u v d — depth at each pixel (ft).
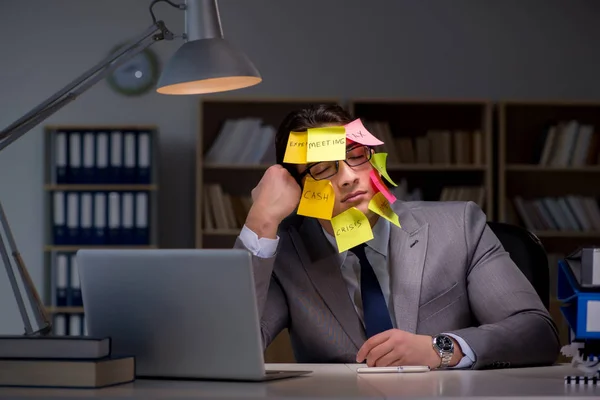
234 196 16.20
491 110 15.71
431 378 4.67
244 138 15.92
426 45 16.79
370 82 16.76
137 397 3.85
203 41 6.55
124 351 4.66
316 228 6.64
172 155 16.65
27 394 3.96
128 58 6.30
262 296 5.95
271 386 4.28
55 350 4.25
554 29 16.87
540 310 5.99
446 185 16.01
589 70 16.87
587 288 4.40
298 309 6.43
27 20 16.72
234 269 4.35
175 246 16.62
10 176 16.57
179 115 16.66
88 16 16.75
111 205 15.34
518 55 16.84
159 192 16.61
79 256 4.65
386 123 15.97
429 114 16.42
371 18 16.79
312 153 5.49
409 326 6.18
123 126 15.34
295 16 16.72
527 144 16.46
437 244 6.48
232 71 6.44
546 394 3.90
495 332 5.52
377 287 6.33
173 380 4.58
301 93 16.72
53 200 15.57
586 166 15.76
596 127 16.55
